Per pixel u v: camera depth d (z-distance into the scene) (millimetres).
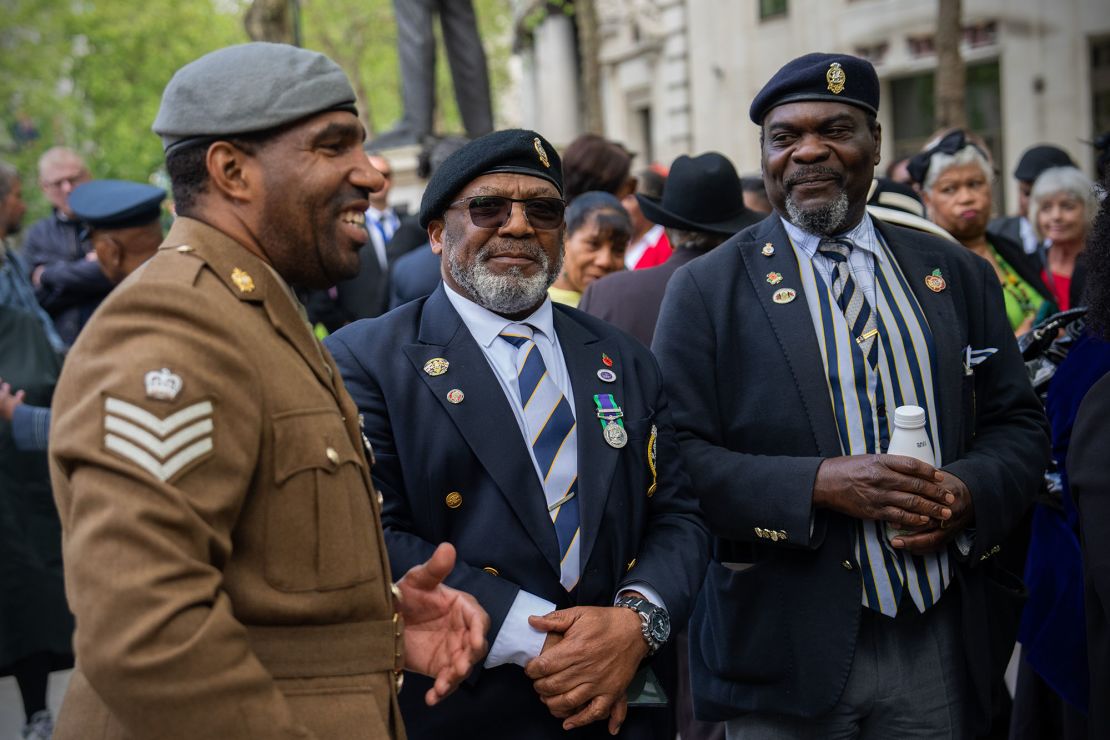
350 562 1729
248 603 1649
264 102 1741
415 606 1997
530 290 2359
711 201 3752
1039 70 18000
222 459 1578
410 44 8992
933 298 2754
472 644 1947
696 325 2754
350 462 1759
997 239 4609
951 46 13242
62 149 6113
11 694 5340
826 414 2639
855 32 20094
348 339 2438
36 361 4258
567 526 2311
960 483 2555
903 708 2662
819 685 2594
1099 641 2336
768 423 2674
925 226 3506
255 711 1520
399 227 5867
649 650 2248
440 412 2322
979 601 2674
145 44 24438
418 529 2320
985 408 2846
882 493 2475
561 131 21438
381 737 1729
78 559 1476
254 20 11008
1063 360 3061
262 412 1659
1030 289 4598
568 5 15617
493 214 2340
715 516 2650
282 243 1792
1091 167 17703
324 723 1690
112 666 1445
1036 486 2723
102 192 4598
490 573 2260
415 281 5000
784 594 2652
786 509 2549
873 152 2725
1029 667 3131
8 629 4191
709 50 22656
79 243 6000
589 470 2328
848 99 2650
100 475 1497
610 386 2439
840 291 2715
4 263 4520
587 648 2156
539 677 2158
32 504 4277
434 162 6762
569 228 4379
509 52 29688
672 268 3783
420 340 2408
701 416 2711
